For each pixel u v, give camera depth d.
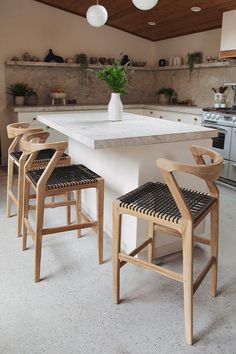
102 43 5.86
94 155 2.80
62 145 1.94
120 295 1.97
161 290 2.03
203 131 2.23
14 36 5.12
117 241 1.80
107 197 2.65
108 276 2.17
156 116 5.67
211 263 1.88
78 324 1.73
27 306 1.86
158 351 1.56
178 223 1.55
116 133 2.08
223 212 3.30
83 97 5.92
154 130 2.22
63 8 5.32
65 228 2.14
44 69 5.46
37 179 2.13
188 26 5.24
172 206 1.71
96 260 2.36
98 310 1.84
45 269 2.23
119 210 1.75
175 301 1.92
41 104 5.46
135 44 6.20
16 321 1.74
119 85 2.64
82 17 5.57
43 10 5.23
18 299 1.92
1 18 4.97
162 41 6.20
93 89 5.98
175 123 2.61
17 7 5.04
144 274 2.19
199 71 5.50
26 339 1.62
